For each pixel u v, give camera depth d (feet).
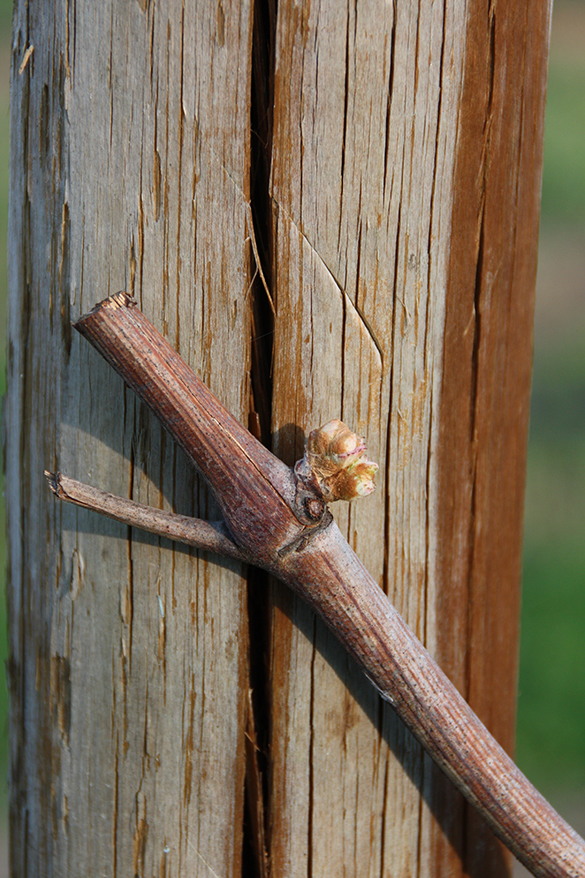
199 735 1.89
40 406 1.90
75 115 1.85
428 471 1.89
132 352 1.81
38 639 1.93
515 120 1.89
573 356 5.36
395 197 1.85
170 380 1.81
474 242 1.88
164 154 1.84
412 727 1.86
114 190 1.85
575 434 4.71
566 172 6.91
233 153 1.83
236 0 1.82
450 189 1.86
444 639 1.92
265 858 1.90
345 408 1.86
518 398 1.94
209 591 1.87
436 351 1.88
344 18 1.82
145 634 1.88
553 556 3.92
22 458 1.93
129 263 1.85
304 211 1.84
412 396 1.87
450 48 1.84
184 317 1.85
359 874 1.91
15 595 1.95
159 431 1.86
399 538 1.89
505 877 1.97
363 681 1.89
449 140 1.85
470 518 1.91
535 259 1.93
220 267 1.84
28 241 1.90
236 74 1.82
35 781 1.94
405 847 1.92
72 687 1.91
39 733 1.94
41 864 1.95
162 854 1.90
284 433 1.86
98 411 1.87
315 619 1.87
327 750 1.89
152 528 1.84
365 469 1.81
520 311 1.92
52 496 1.90
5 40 7.27
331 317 1.85
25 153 1.89
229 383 1.85
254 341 1.86
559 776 2.99
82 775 1.92
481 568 1.93
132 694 1.89
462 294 1.88
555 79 7.92
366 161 1.84
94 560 1.89
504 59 1.87
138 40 1.83
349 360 1.86
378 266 1.85
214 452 1.82
